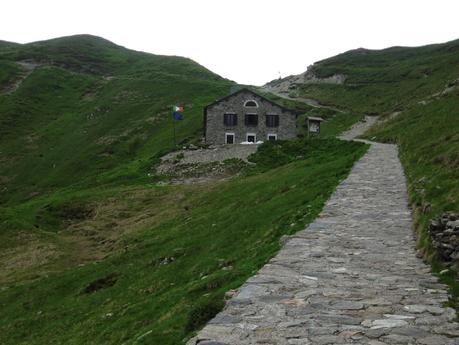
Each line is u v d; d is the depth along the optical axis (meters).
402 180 33.50
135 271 33.19
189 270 27.41
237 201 43.28
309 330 10.49
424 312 11.59
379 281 14.24
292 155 70.12
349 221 22.95
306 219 24.45
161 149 100.25
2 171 109.62
